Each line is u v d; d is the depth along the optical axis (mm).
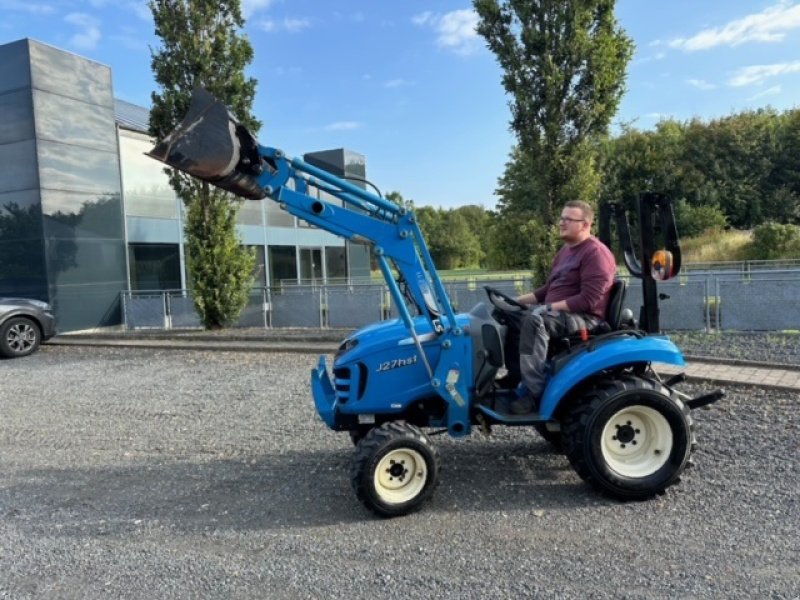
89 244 15070
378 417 4430
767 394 6480
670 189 40219
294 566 3418
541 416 4168
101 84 15461
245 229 20344
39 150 13961
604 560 3342
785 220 40875
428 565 3373
